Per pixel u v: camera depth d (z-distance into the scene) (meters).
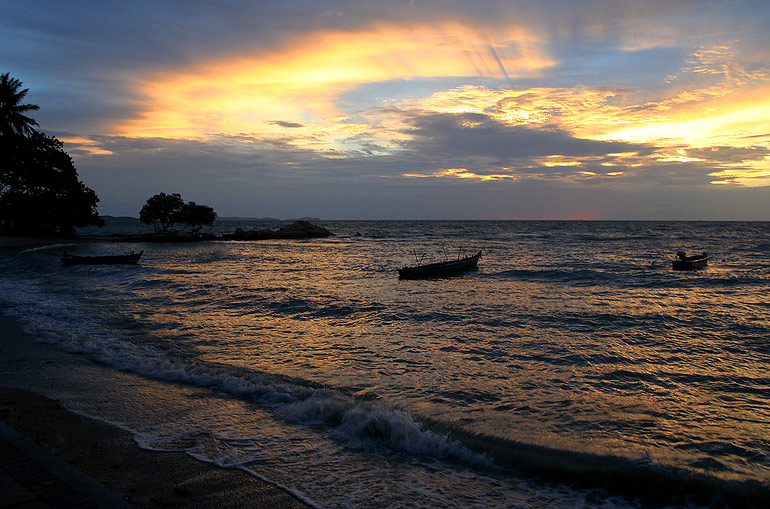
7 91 55.56
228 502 5.56
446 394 9.75
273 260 49.22
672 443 7.66
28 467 5.08
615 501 5.90
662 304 21.44
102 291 24.53
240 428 7.77
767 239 86.62
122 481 5.92
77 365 11.14
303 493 5.82
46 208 62.62
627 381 10.86
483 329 16.20
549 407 9.14
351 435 7.60
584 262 43.91
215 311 19.36
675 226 189.12
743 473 6.59
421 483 6.18
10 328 14.84
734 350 13.69
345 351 13.18
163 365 11.08
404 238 101.25
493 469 6.63
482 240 88.31
